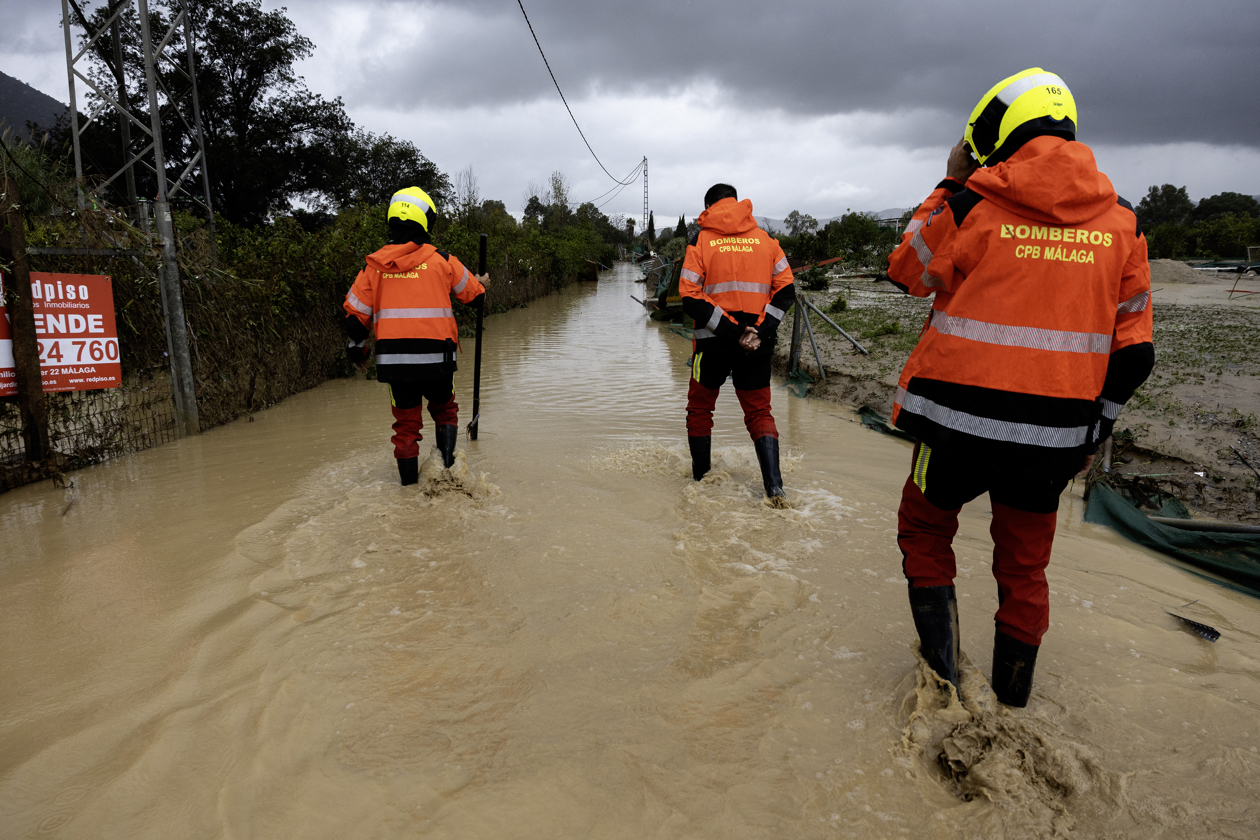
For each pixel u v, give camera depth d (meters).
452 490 4.39
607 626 2.83
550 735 2.16
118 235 5.68
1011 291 2.09
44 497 4.49
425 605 3.00
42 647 2.66
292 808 1.87
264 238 8.91
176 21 11.03
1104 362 2.10
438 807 1.87
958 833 1.81
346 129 41.22
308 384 8.80
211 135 36.38
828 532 3.88
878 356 9.49
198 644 2.67
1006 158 2.23
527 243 28.12
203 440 6.08
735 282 4.41
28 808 1.87
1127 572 3.55
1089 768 2.01
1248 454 4.87
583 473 4.94
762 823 1.83
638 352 12.34
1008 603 2.29
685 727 2.21
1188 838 1.79
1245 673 2.58
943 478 2.29
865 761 2.07
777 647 2.69
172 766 2.02
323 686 2.41
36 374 4.78
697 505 4.27
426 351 4.45
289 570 3.34
